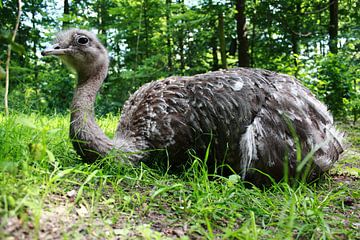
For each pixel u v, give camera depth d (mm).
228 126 903
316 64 2498
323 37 3404
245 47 3338
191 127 910
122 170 811
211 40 3744
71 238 479
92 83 937
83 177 716
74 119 860
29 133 877
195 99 919
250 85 931
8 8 2631
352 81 2463
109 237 508
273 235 567
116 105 2516
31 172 619
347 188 860
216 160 916
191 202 676
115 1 2945
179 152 916
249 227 595
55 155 858
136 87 2809
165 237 534
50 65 2855
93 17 3398
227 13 3604
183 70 3117
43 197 543
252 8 3689
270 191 838
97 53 949
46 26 2906
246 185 886
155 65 3119
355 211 732
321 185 935
